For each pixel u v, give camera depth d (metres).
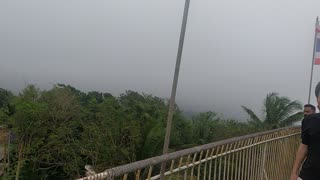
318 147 3.96
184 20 4.97
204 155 5.58
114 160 34.34
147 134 32.78
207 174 5.67
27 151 42.66
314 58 11.20
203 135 41.62
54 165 42.62
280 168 8.84
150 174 4.13
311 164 3.97
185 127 40.81
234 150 6.50
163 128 32.38
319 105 4.02
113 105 37.94
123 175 3.66
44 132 43.34
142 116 34.72
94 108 40.69
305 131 4.07
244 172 6.95
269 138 8.19
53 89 49.91
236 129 39.72
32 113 43.31
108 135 34.84
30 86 49.34
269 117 40.59
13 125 43.66
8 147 44.44
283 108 40.41
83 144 36.97
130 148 33.06
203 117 45.75
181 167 4.83
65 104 45.84
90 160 38.22
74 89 63.94
